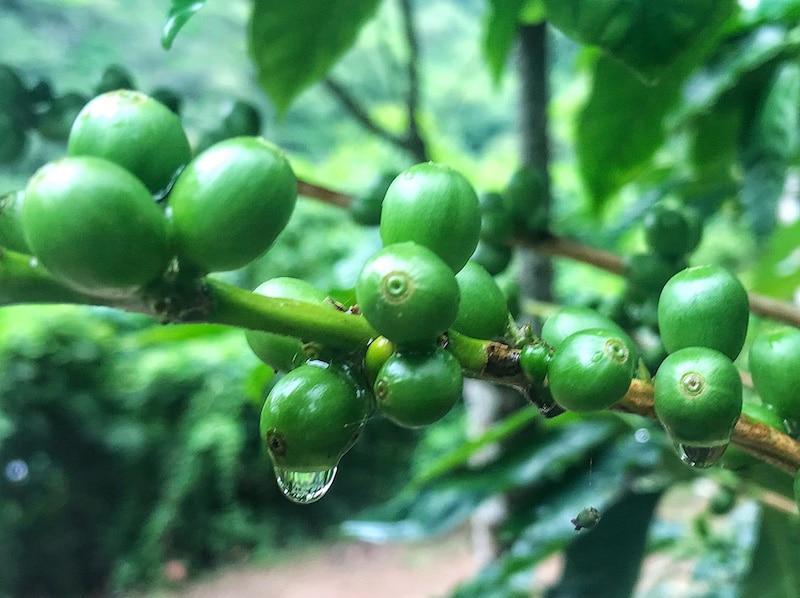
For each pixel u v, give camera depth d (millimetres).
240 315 78
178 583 750
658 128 211
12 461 728
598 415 190
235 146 73
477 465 223
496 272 173
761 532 177
